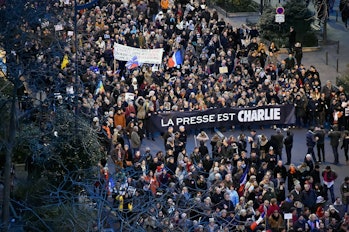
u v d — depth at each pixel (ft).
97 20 220.84
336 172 178.19
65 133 130.82
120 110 180.75
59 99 131.64
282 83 200.34
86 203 108.68
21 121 130.62
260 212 146.92
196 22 232.32
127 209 110.32
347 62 234.58
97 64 201.67
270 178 155.63
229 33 224.33
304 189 155.22
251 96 193.36
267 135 191.52
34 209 110.83
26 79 134.51
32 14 130.41
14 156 139.03
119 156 159.53
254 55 214.28
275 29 240.12
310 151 178.50
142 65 202.08
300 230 144.36
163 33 226.38
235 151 166.81
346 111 189.16
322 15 242.37
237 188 156.15
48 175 127.85
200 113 189.57
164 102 189.78
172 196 129.70
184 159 156.66
